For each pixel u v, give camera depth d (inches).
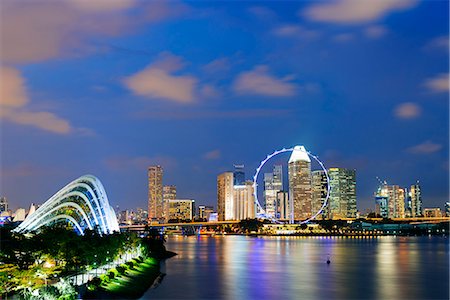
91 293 4707.2
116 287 5300.2
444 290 6161.4
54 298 4057.6
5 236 4675.2
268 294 5787.4
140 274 6825.8
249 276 7426.2
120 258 7460.6
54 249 4950.8
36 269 4271.7
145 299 5265.8
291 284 6599.4
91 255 5634.8
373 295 5792.3
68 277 5369.1
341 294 5856.3
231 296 5620.1
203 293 5777.6
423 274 7810.0
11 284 4133.9
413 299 5595.5
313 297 5634.8
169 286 6274.6
